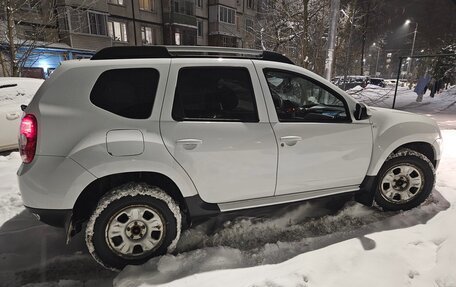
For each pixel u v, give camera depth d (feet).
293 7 36.78
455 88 86.28
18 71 37.09
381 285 7.26
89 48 66.95
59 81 7.50
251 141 8.51
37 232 9.98
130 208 7.83
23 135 7.44
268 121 8.78
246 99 8.66
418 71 116.57
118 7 78.07
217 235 9.61
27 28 43.65
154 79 7.98
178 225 8.30
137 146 7.54
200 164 8.14
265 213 10.83
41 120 7.26
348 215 10.73
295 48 39.04
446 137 22.80
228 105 8.49
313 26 36.09
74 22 63.31
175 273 7.83
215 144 8.19
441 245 8.61
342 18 39.73
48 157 7.27
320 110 10.03
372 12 52.01
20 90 19.12
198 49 8.88
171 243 8.29
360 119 9.71
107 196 7.68
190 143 7.95
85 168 7.30
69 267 8.36
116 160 7.43
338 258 8.27
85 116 7.43
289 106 9.53
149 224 8.05
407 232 9.51
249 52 9.46
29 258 8.70
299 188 9.45
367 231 9.70
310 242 9.20
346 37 41.68
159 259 8.10
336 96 9.79
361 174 10.15
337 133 9.49
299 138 8.99
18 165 16.29
